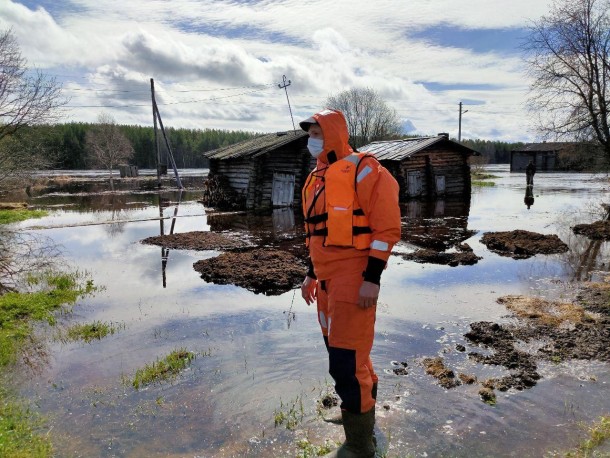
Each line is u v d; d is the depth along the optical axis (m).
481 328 5.60
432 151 25.25
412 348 5.11
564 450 3.23
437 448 3.28
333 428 3.56
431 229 14.13
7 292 7.79
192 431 3.57
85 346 5.35
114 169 82.75
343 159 3.03
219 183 23.38
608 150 18.62
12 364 4.88
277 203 22.17
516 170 65.81
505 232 12.24
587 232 12.41
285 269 8.56
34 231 14.79
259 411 3.83
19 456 3.23
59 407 3.97
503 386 4.18
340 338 3.00
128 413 3.85
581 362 4.69
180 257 10.44
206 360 4.87
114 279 8.46
